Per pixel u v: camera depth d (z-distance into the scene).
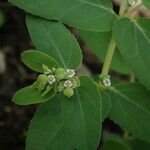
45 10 0.06
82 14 0.06
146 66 0.06
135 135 0.07
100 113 0.06
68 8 0.06
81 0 0.06
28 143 0.06
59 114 0.06
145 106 0.07
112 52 0.07
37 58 0.06
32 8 0.06
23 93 0.06
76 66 0.06
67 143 0.06
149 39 0.06
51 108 0.06
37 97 0.06
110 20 0.07
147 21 0.06
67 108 0.06
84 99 0.06
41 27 0.06
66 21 0.06
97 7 0.07
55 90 0.06
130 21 0.06
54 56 0.06
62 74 0.06
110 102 0.06
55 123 0.06
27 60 0.06
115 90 0.07
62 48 0.06
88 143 0.06
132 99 0.07
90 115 0.06
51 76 0.06
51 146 0.06
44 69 0.06
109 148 0.07
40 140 0.06
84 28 0.06
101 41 0.08
